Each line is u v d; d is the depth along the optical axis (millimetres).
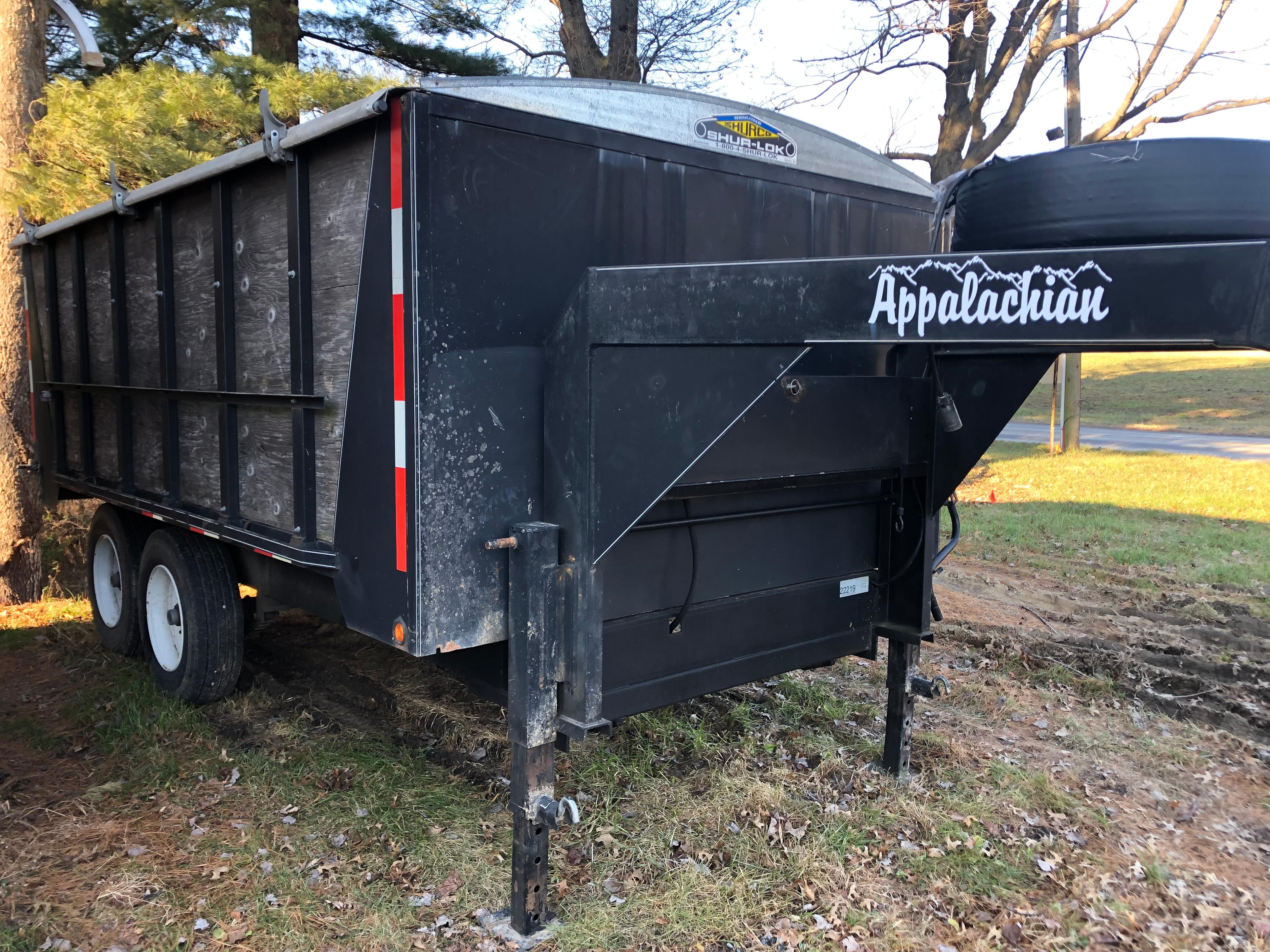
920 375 3738
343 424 2854
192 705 4348
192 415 3949
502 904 2887
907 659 3787
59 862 3055
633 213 2961
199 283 3779
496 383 2641
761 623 3408
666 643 3090
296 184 2924
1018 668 5348
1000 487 12289
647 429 2561
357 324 2711
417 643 2539
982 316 1833
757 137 3350
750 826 3408
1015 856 3279
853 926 2848
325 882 2992
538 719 2652
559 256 2764
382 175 2533
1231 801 3803
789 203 3500
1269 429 20188
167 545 4242
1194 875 3209
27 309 5855
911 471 3686
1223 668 5328
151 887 2916
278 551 3139
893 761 3848
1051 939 2816
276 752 3893
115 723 4207
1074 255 1691
